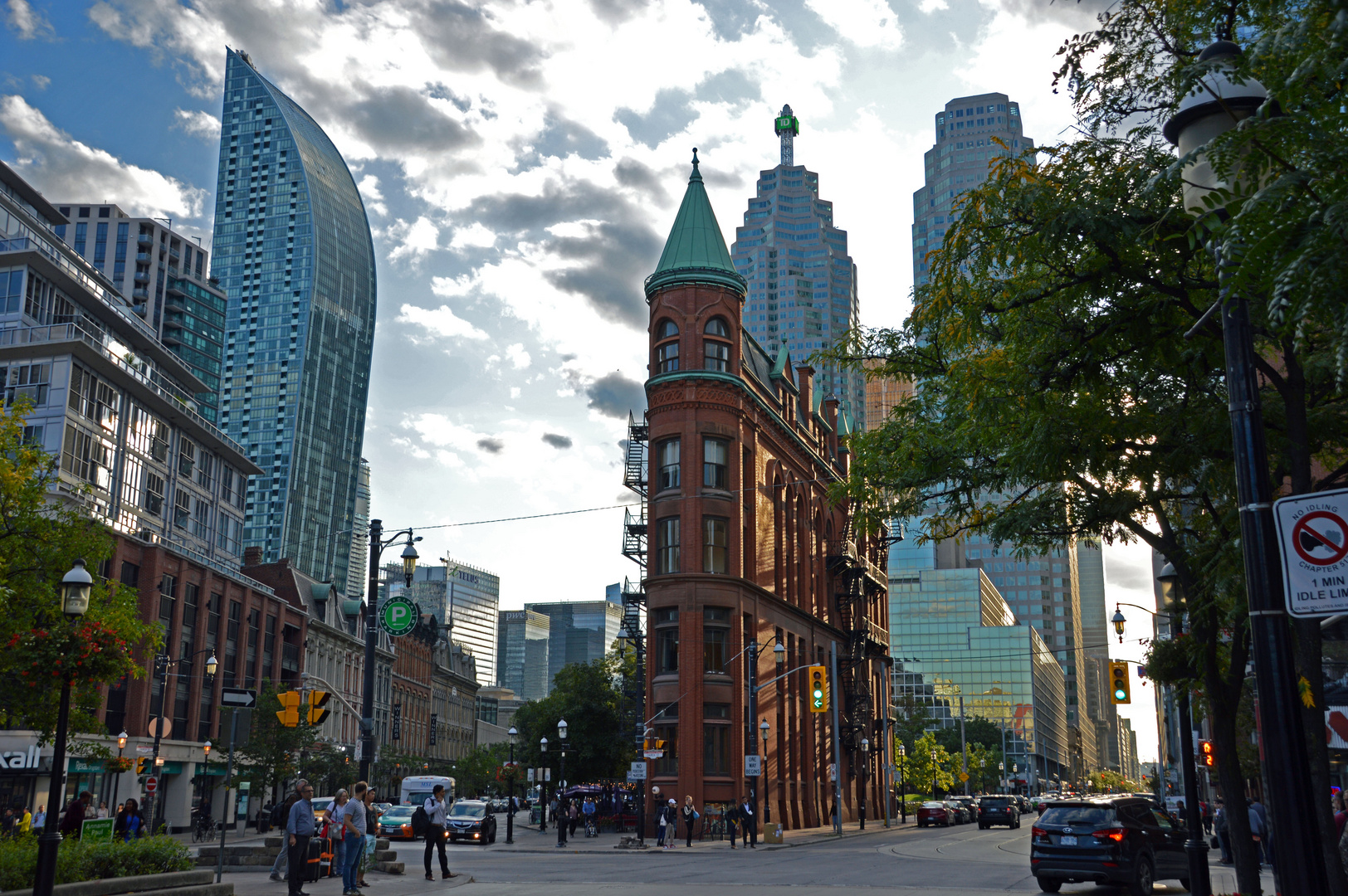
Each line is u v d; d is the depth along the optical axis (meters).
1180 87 9.33
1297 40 7.43
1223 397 13.63
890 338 18.19
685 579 50.78
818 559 70.25
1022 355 13.30
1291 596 7.31
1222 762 15.56
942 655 173.88
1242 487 8.12
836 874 28.16
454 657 143.50
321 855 24.62
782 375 64.31
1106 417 14.09
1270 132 7.96
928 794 120.12
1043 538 17.17
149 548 62.84
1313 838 7.41
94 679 17.86
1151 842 22.25
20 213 76.94
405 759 102.50
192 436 82.81
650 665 51.88
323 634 91.31
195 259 194.00
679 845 44.34
